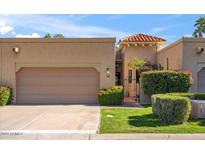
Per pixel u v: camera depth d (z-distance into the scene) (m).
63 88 20.17
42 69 20.09
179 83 18.50
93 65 19.81
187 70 19.23
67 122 12.30
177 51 20.48
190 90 19.22
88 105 18.97
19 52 19.75
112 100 18.95
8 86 19.83
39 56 19.77
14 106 18.41
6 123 12.19
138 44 26.52
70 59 19.78
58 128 11.05
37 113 15.12
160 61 25.69
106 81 19.81
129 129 10.58
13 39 19.67
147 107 17.50
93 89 20.17
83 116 13.95
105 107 17.77
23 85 20.11
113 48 19.77
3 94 18.52
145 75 18.92
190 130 10.42
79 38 19.72
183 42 19.33
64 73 20.14
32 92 20.12
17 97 20.06
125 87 26.80
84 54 19.78
